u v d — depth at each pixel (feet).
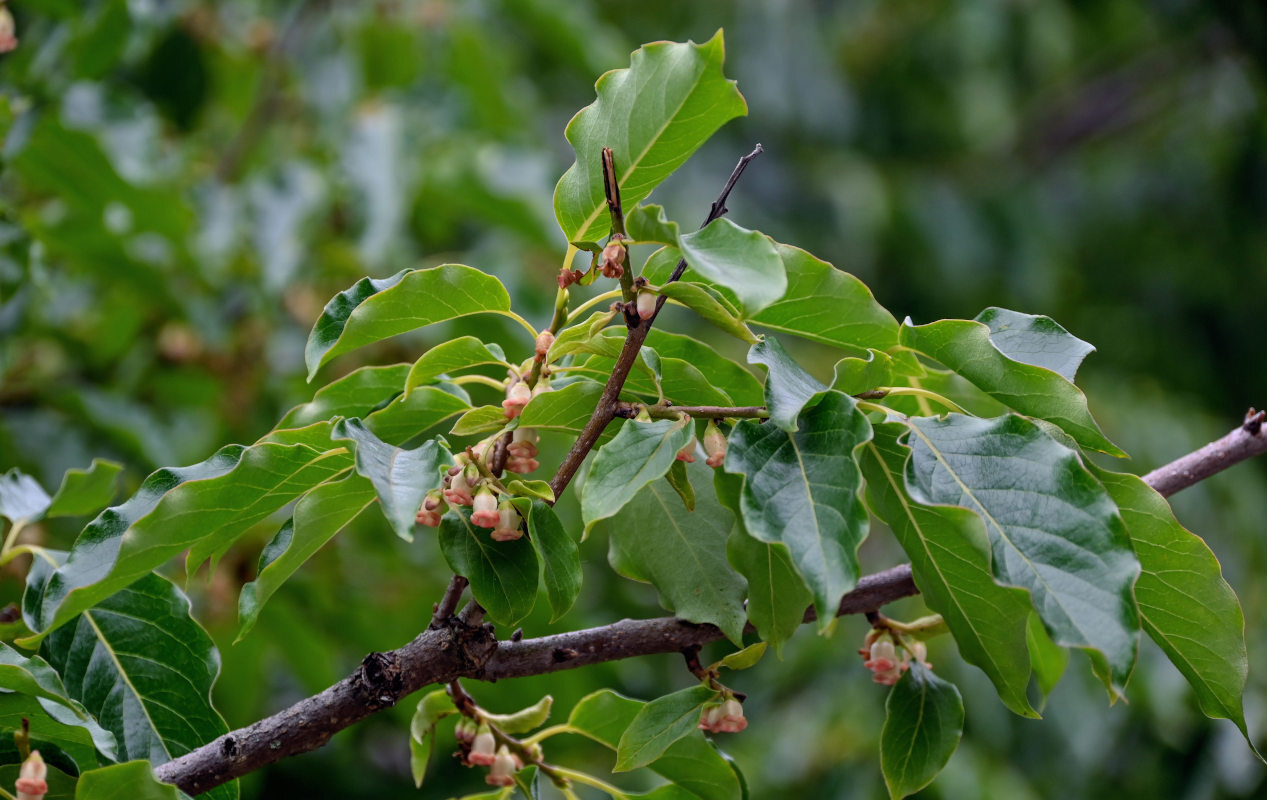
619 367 3.97
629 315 3.94
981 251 11.86
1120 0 12.76
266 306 5.78
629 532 4.15
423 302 4.01
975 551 3.90
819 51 11.75
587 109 3.97
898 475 3.95
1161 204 13.26
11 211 4.78
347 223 6.27
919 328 4.02
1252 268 12.69
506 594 3.99
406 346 6.10
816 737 7.45
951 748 4.12
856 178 11.65
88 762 4.09
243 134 6.93
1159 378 12.41
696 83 3.93
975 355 4.01
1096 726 6.69
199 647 4.16
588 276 4.00
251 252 6.00
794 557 3.84
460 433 4.02
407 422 4.16
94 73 5.45
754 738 7.78
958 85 12.71
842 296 4.02
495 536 3.97
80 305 6.06
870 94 13.05
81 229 5.32
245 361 6.20
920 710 4.13
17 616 4.23
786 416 3.89
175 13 6.44
